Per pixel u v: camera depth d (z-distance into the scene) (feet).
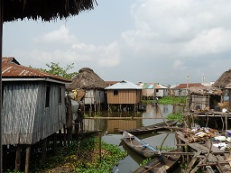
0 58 9.23
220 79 103.91
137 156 51.39
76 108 60.49
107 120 100.78
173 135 74.49
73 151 47.55
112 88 126.11
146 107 160.66
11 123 33.81
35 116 34.09
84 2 10.70
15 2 10.94
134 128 79.66
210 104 91.04
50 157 43.21
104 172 37.40
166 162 41.70
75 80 121.49
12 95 34.30
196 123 89.56
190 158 42.55
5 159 38.55
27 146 34.01
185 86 248.93
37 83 34.76
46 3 11.03
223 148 40.11
